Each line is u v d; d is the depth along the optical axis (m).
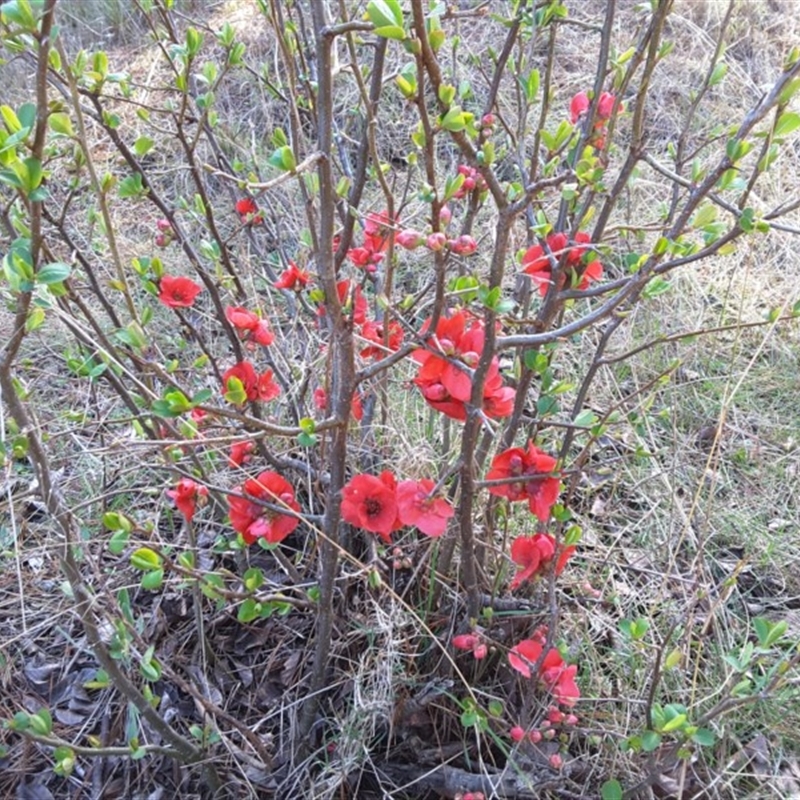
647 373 2.67
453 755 1.73
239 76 3.88
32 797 1.75
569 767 1.67
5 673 1.91
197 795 1.74
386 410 2.10
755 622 1.40
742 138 1.32
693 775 1.72
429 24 1.13
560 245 1.52
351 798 1.72
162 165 3.46
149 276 1.98
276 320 2.56
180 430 1.79
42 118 1.06
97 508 2.17
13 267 1.15
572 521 2.21
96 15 4.60
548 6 1.63
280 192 2.99
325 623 1.59
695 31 4.02
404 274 3.02
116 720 1.80
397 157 3.48
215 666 1.92
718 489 2.42
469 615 1.66
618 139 3.51
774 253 3.17
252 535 1.48
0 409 1.50
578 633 1.91
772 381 2.77
